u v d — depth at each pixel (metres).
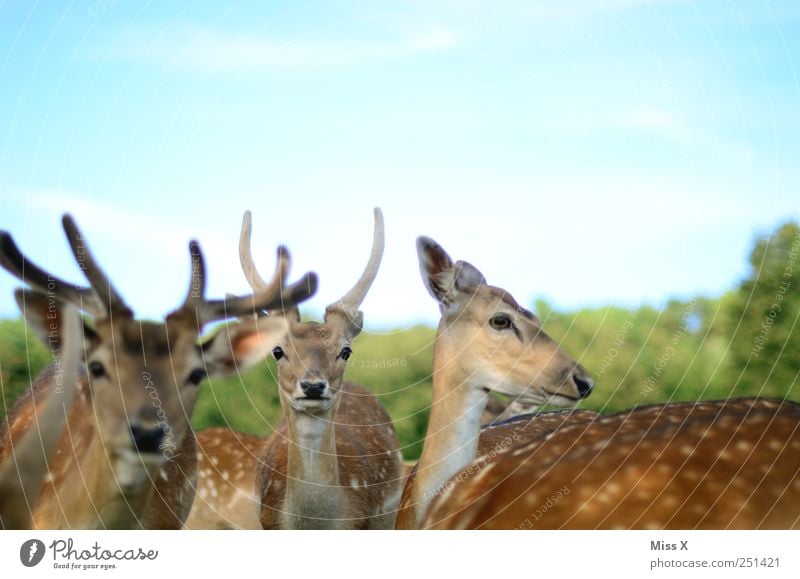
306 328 6.41
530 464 4.58
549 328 9.61
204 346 5.21
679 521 4.27
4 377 8.06
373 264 6.66
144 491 4.86
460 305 6.09
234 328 5.29
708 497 4.30
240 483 7.54
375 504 7.07
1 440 5.30
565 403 6.07
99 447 4.74
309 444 6.36
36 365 8.14
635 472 4.41
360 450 7.09
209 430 7.87
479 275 6.15
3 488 3.86
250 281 6.59
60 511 4.86
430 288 6.14
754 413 4.70
